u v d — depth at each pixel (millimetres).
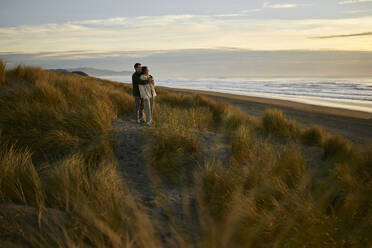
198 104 12758
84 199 2713
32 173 3074
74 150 4684
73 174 3275
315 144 8094
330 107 29391
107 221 2443
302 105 30625
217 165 4195
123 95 10094
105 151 4762
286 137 8469
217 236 2406
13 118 5066
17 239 1975
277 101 35625
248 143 5703
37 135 4863
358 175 3838
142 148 5195
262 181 3553
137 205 3145
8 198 2656
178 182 4207
